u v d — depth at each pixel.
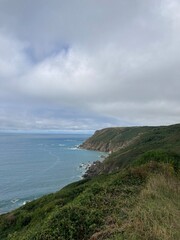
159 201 10.15
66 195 19.12
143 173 14.61
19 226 16.22
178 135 68.38
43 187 66.06
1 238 15.32
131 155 60.81
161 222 8.05
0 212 47.03
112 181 13.84
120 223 8.19
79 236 8.22
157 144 62.66
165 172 15.01
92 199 10.66
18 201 53.78
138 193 11.45
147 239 7.02
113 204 10.12
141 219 8.12
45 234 8.19
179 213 9.17
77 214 9.01
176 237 7.26
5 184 68.38
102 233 7.71
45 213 15.39
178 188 12.77
